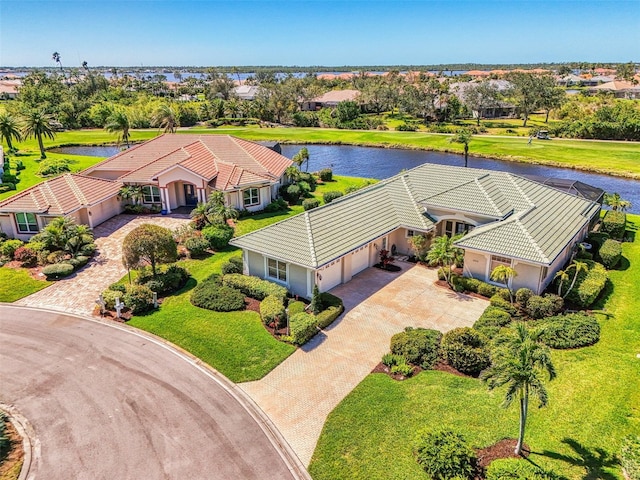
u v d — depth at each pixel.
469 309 26.84
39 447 16.88
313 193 53.78
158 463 16.16
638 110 100.50
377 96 140.12
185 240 37.09
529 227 28.95
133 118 119.31
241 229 41.00
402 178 38.97
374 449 16.56
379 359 22.16
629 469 15.09
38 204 37.62
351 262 30.64
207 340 23.67
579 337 23.05
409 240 33.53
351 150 92.69
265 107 129.75
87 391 19.88
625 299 27.75
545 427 17.44
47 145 92.50
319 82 199.25
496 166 75.06
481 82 129.38
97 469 15.91
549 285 28.47
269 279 29.78
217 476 15.65
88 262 34.19
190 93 188.88
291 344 23.28
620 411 18.31
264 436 17.39
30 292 29.45
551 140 93.81
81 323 25.62
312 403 19.16
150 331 24.64
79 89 150.62
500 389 19.53
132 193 44.84
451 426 17.39
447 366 21.48
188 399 19.41
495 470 14.80
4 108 114.12
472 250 28.47
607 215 38.97
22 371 21.23
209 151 50.97
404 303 27.56
